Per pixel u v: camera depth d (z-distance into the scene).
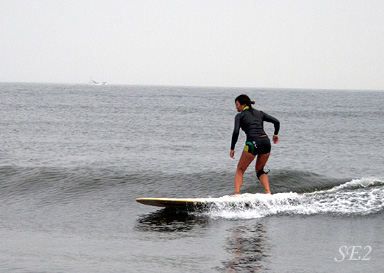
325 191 21.66
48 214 17.75
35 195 20.84
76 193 21.28
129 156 37.38
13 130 62.47
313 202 19.30
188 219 17.02
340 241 14.12
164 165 31.47
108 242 14.03
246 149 19.23
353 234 14.89
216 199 18.38
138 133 63.28
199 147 46.06
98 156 37.06
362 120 105.25
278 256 12.62
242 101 19.77
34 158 35.00
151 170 27.22
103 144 47.62
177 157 37.16
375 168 32.25
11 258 12.32
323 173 29.38
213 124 84.44
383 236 14.66
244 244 13.77
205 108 157.50
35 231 15.30
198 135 61.44
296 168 31.67
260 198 18.77
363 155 40.78
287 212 17.83
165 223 16.45
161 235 14.85
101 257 12.49
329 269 11.61
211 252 12.96
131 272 11.28
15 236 14.64
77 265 11.79
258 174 20.00
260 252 12.98
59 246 13.56
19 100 182.38
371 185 22.66
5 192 21.27
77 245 13.69
